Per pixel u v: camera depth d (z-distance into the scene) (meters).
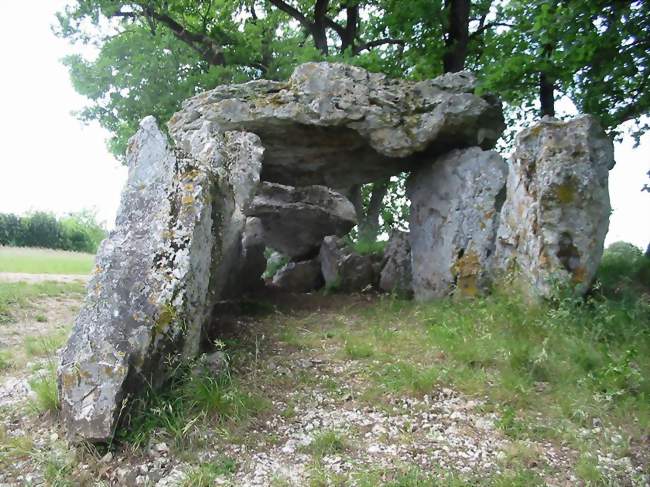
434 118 7.97
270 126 8.17
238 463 3.38
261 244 10.19
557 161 6.17
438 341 5.36
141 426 3.60
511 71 8.79
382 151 8.11
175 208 4.27
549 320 5.27
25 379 4.75
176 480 3.20
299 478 3.22
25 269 13.47
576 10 7.53
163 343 3.86
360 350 5.33
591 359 4.62
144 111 16.02
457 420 3.92
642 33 8.20
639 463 3.33
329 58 12.85
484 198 7.53
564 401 4.02
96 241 30.08
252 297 8.95
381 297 8.47
